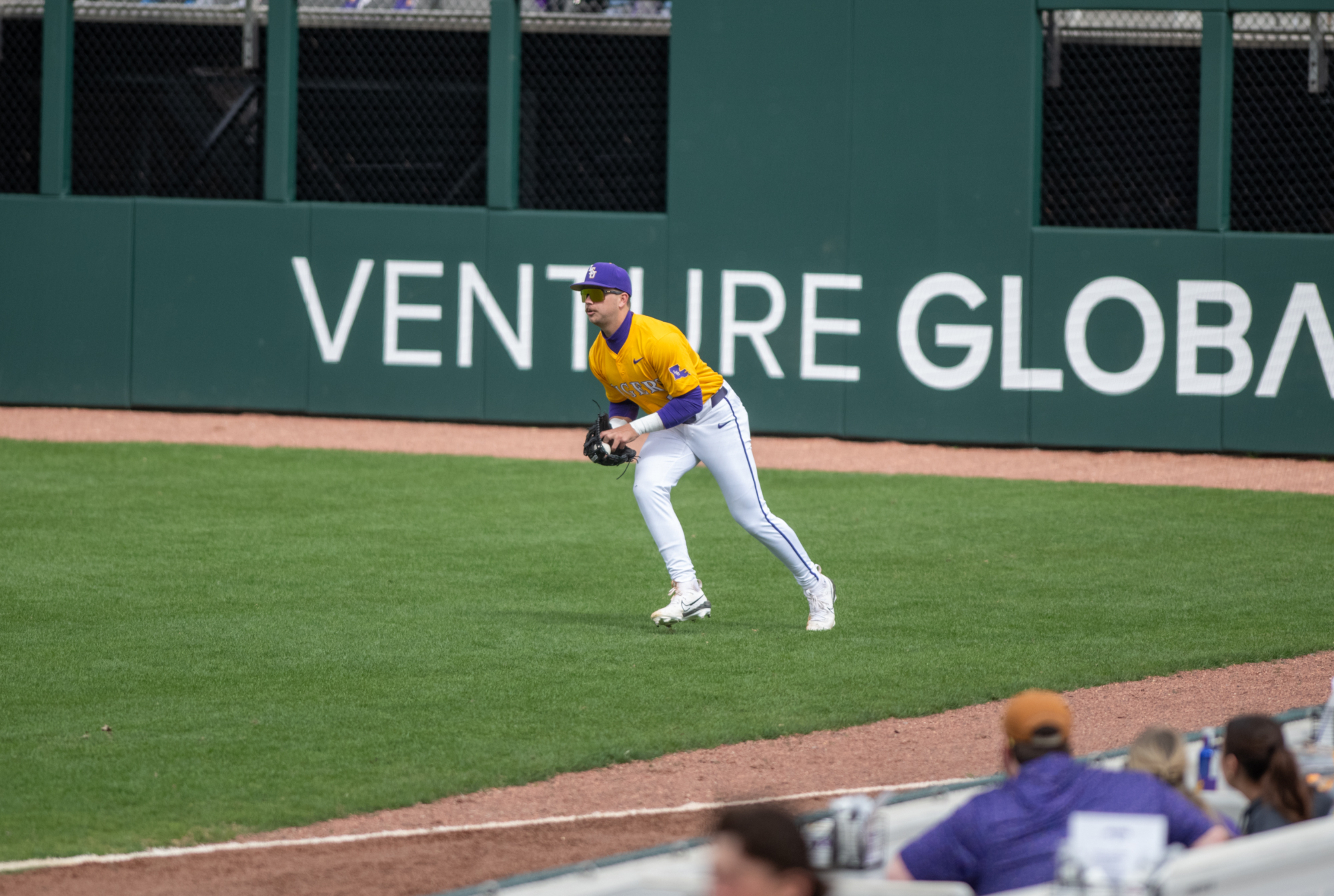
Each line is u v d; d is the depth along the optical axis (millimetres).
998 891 11953
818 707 22812
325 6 61188
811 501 42812
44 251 57938
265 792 18562
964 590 31500
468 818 17922
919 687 23953
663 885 11328
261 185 63438
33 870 15812
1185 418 52062
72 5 57438
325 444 51875
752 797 18766
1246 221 57531
